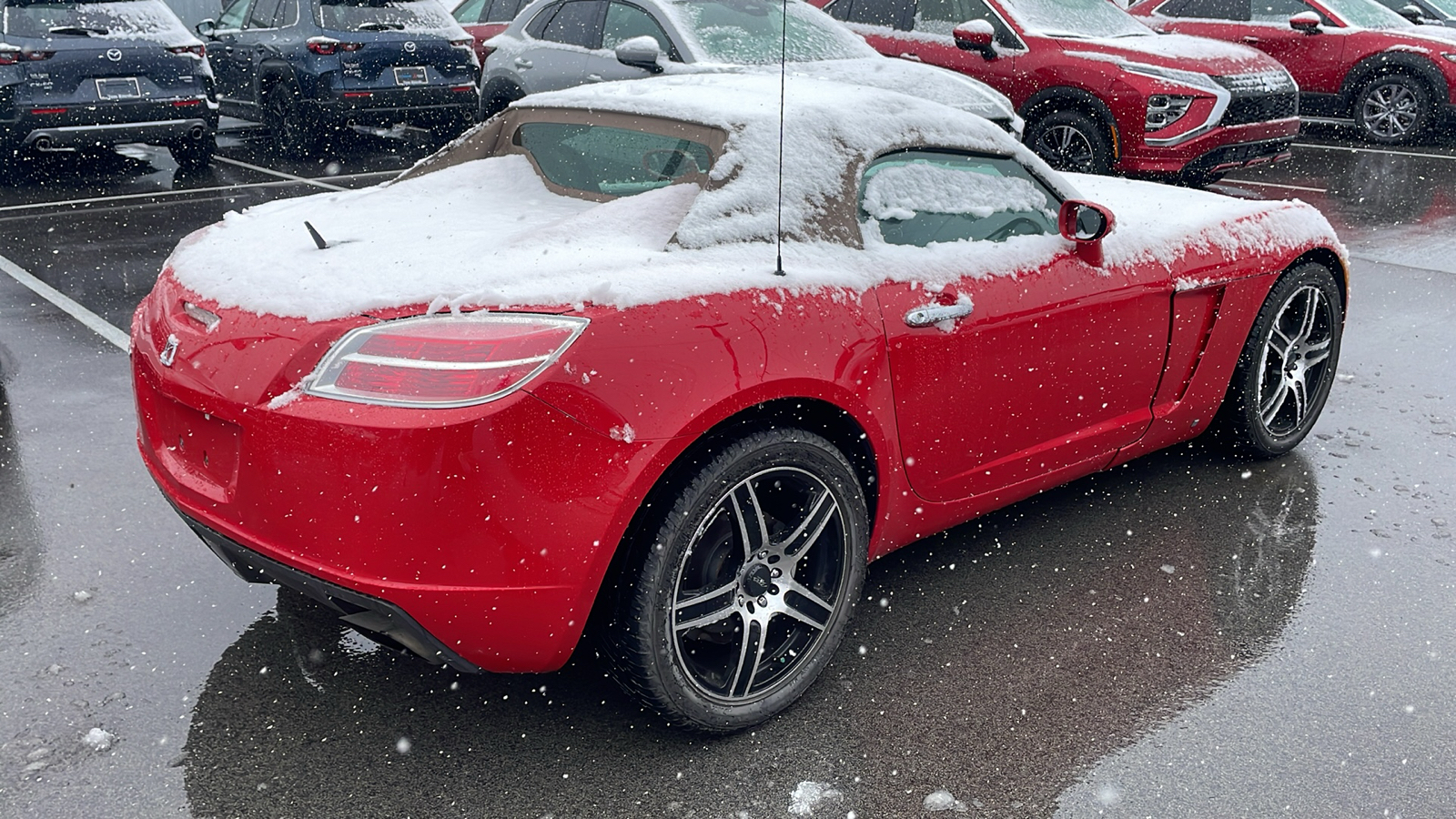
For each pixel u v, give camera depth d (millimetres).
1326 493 4105
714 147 3000
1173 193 4438
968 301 3014
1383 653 3080
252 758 2584
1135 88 8898
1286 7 13148
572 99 3568
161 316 2758
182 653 2984
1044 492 4137
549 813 2436
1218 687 2924
